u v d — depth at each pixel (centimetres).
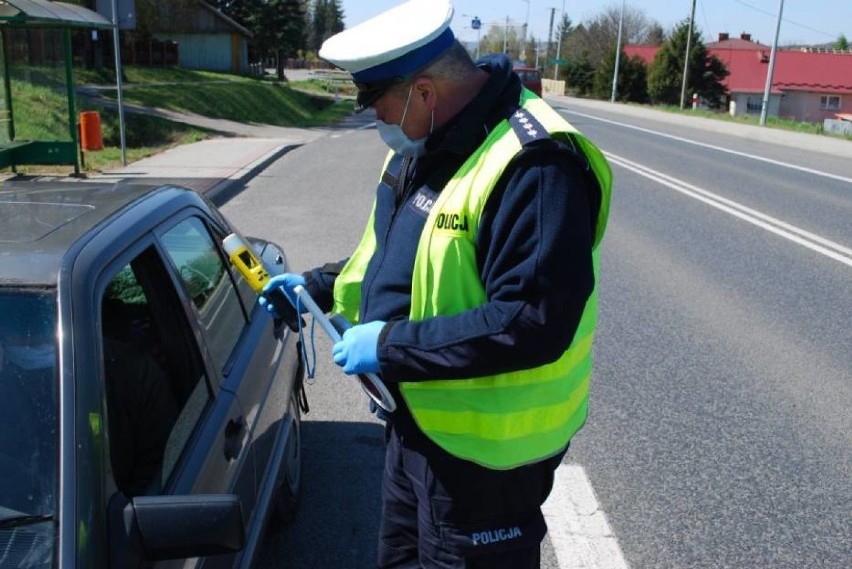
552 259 169
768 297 679
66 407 177
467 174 181
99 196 268
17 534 164
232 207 1040
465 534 202
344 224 942
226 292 304
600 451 407
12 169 1190
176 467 212
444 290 184
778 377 505
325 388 482
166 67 3566
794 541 334
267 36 4909
